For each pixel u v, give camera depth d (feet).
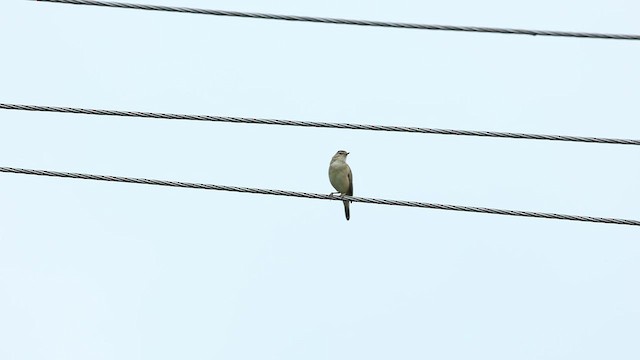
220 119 48.49
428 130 48.62
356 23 45.52
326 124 48.70
